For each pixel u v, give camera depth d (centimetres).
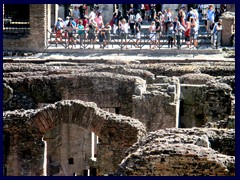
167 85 4125
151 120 3919
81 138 4238
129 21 7169
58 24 7094
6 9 7494
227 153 2775
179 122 4216
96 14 7175
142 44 7081
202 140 2606
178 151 2380
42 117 3206
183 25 6994
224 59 6406
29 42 7150
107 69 4934
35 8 7138
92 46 7056
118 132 3153
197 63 5850
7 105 4369
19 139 3181
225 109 3903
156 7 7700
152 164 2375
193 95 4262
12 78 4394
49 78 4381
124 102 4319
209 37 7088
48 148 4206
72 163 4259
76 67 5159
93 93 4356
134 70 4862
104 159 3166
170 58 6512
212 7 7188
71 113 3222
